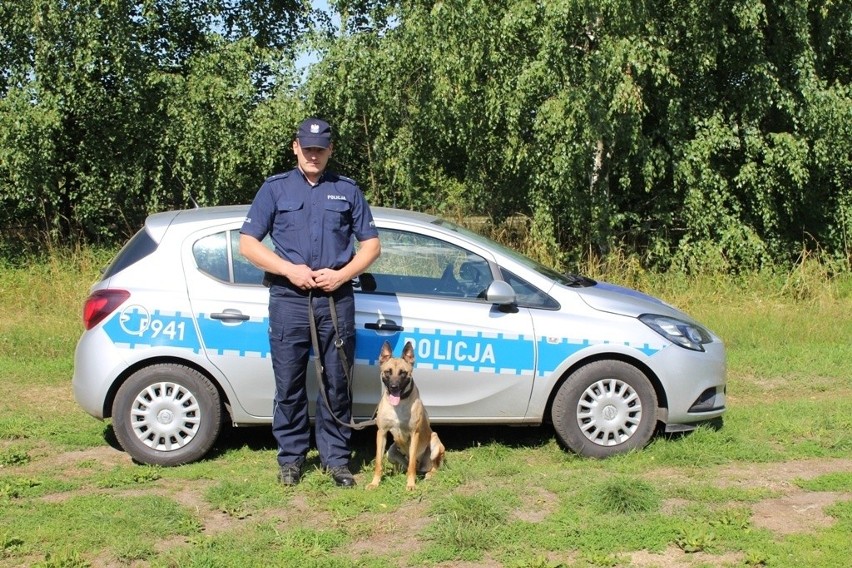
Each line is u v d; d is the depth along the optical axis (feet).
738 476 17.98
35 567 13.38
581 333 19.17
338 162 45.24
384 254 19.34
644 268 43.04
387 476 18.12
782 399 25.70
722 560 13.85
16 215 45.50
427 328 18.94
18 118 39.63
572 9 36.35
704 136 40.27
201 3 47.21
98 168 44.21
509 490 16.84
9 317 35.70
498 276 19.53
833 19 41.81
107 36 41.91
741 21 37.83
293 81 42.32
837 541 14.28
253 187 45.01
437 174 44.73
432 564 13.82
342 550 14.42
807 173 39.91
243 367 18.71
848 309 37.68
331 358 17.29
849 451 19.81
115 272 19.11
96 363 18.61
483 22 38.04
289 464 17.54
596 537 14.58
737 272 41.73
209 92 41.52
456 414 19.22
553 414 19.39
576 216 40.57
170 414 18.83
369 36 42.11
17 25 41.19
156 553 14.25
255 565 13.65
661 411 19.69
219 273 19.01
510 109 38.55
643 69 36.58
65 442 20.70
